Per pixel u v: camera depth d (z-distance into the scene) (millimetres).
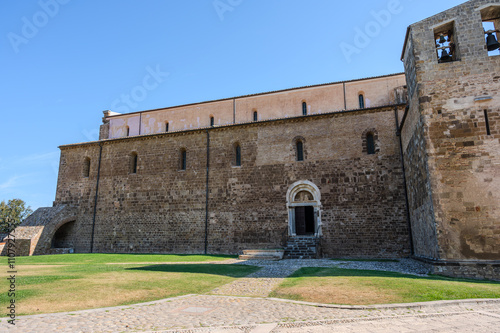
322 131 25281
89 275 13773
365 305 8586
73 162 32500
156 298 9953
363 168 23750
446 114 15617
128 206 29297
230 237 25719
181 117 32344
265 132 26672
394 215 22453
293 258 21984
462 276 13680
